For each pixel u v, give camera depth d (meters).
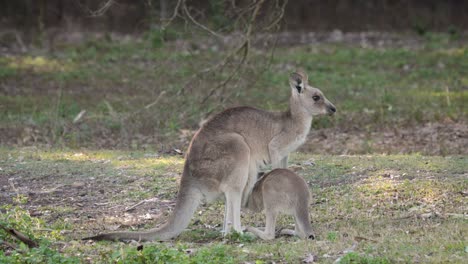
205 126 13.98
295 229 13.46
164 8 36.53
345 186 16.42
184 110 25.38
